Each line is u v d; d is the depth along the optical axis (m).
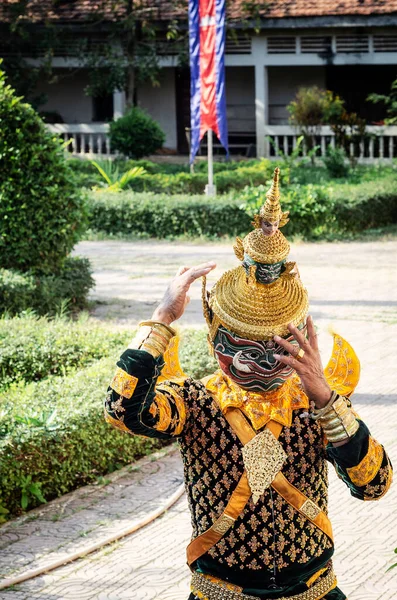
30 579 4.26
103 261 13.63
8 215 9.86
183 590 4.14
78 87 27.62
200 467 2.45
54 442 5.22
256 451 2.40
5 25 24.95
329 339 8.71
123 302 10.73
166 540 4.68
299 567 2.44
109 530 4.78
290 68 26.61
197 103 17.23
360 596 4.07
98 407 5.55
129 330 7.69
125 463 5.77
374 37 23.94
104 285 11.80
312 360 2.38
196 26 16.80
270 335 2.39
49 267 10.20
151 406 2.37
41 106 27.91
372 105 26.03
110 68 24.38
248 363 2.41
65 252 10.26
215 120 17.09
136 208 16.03
